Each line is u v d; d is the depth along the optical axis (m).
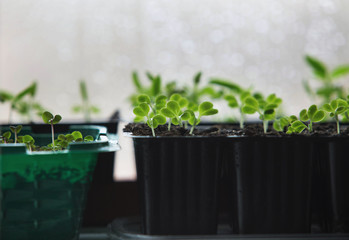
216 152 0.36
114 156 0.44
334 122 0.45
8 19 0.55
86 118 0.52
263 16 0.56
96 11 0.56
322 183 0.38
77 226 0.34
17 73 0.55
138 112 0.36
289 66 0.57
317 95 0.51
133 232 0.38
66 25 0.56
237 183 0.36
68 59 0.56
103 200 0.44
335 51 0.57
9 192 0.32
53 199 0.33
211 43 0.57
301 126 0.37
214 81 0.46
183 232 0.36
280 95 0.57
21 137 0.37
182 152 0.35
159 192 0.36
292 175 0.36
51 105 0.56
